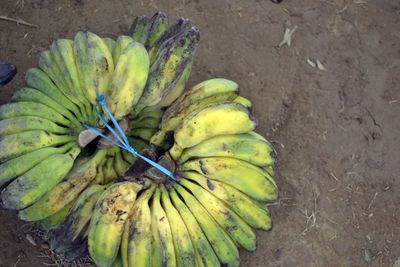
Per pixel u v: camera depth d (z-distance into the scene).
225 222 0.86
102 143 0.87
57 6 1.23
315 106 1.25
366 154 1.24
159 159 0.86
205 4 1.28
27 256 1.06
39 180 0.80
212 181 0.85
